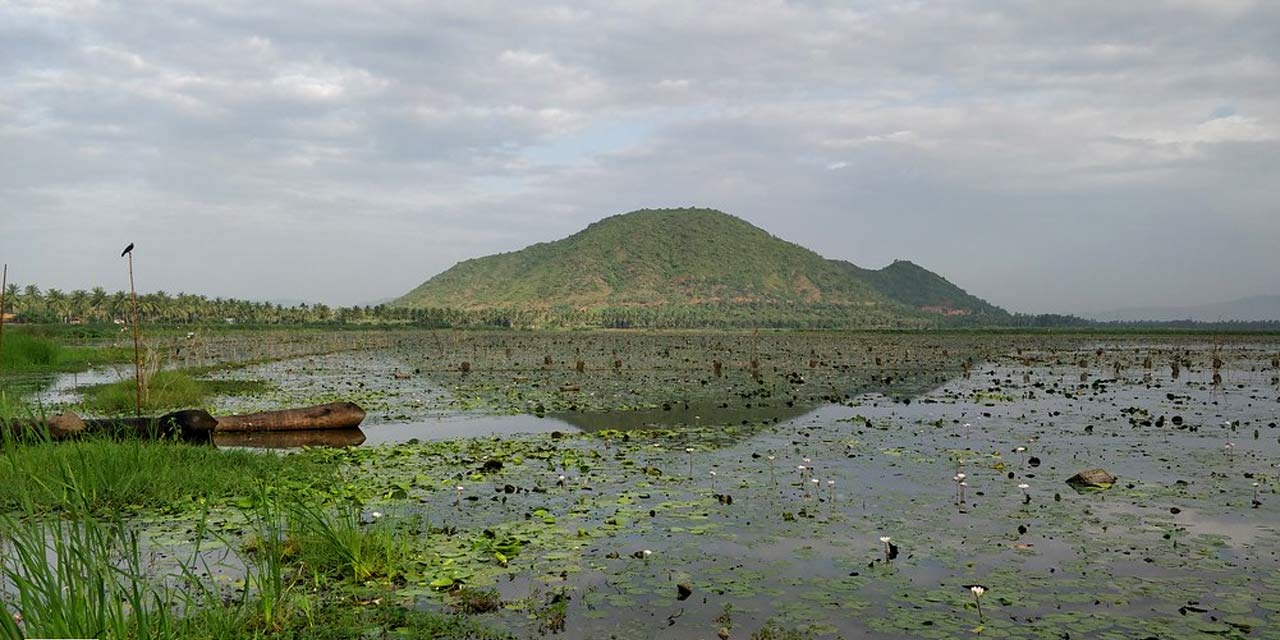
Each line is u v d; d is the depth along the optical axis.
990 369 50.44
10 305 122.19
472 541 11.01
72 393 32.81
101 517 12.06
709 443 19.89
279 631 8.03
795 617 8.38
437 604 8.78
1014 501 13.41
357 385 38.53
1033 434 21.27
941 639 7.83
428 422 24.98
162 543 10.83
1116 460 17.22
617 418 25.44
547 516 12.22
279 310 161.00
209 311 147.62
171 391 29.34
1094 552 10.56
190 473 14.35
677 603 8.79
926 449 18.86
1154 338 132.62
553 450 18.78
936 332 188.50
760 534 11.45
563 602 8.75
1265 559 10.21
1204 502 13.22
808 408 27.97
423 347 90.94
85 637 6.40
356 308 186.62
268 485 13.51
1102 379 41.22
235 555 10.41
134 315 21.42
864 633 7.98
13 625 6.04
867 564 10.12
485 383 39.44
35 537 7.17
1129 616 8.37
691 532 11.55
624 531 11.60
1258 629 8.04
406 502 13.34
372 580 9.48
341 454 18.08
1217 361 45.44
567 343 108.69
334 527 10.84
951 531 11.59
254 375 45.25
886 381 39.25
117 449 14.30
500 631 8.04
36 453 13.30
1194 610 8.52
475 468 16.50
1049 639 7.80
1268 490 14.08
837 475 15.72
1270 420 23.86
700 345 101.25
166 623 6.84
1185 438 20.36
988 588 9.23
